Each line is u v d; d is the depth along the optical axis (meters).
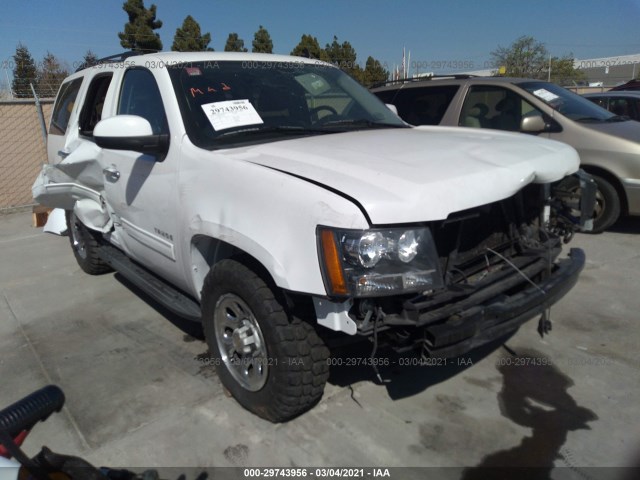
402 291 2.19
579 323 3.83
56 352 3.77
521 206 2.95
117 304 4.60
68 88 5.15
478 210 2.62
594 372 3.20
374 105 4.07
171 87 3.19
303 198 2.29
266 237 2.41
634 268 4.85
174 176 3.03
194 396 3.11
